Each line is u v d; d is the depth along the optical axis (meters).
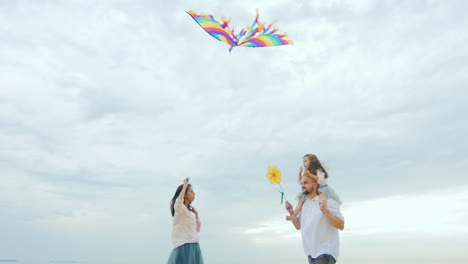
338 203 3.69
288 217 3.97
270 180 4.05
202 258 6.23
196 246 6.18
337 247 3.58
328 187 3.74
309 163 3.87
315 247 3.59
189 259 6.02
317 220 3.60
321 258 3.50
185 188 6.20
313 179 3.78
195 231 6.26
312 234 3.62
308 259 3.68
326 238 3.58
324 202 3.50
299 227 3.95
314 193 3.78
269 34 4.59
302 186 3.85
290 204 3.98
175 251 6.09
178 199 6.16
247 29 4.52
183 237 6.13
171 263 6.05
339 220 3.51
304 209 3.82
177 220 6.18
